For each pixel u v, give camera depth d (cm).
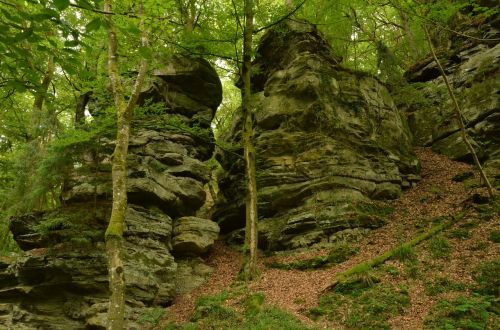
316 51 1852
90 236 1248
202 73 1778
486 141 1742
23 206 1388
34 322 1112
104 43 1363
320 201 1539
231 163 1928
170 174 1529
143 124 1570
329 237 1455
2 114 1845
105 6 970
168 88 1723
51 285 1155
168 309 1212
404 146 1845
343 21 2067
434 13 1382
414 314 904
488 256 1066
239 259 1538
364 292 1025
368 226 1478
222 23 1580
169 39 1529
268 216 1623
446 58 2161
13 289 1155
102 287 1176
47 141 1599
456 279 1002
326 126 1680
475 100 1853
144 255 1287
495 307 862
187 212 1586
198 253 1495
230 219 1789
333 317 958
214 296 1162
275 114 1777
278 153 1697
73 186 1371
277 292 1148
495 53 1878
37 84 483
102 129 1343
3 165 1778
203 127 1761
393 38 2652
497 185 1464
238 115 2052
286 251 1488
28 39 427
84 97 1789
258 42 1891
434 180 1720
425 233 1279
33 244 1323
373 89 1883
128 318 1123
